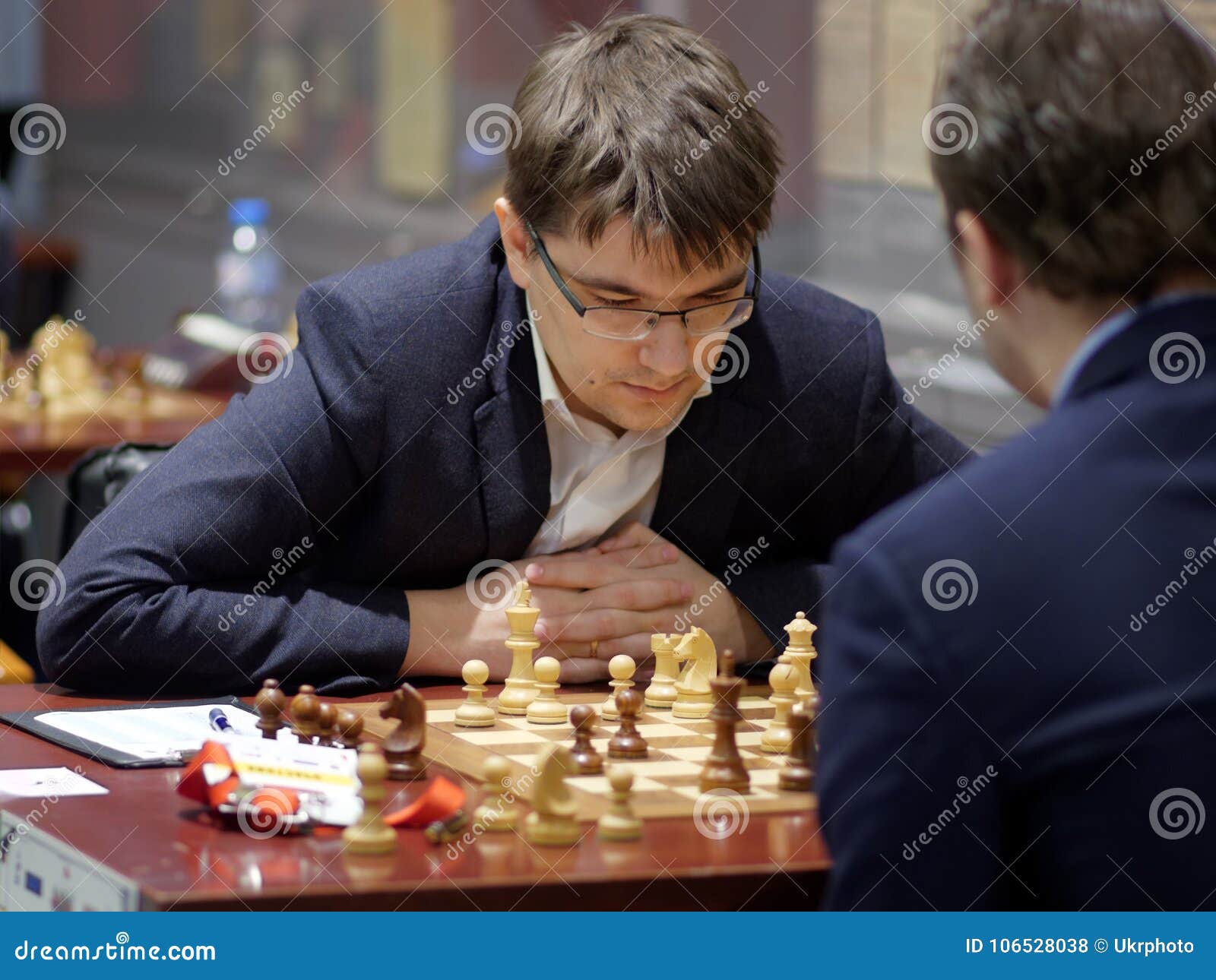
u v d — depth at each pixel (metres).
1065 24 1.07
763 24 4.92
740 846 1.34
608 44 1.88
